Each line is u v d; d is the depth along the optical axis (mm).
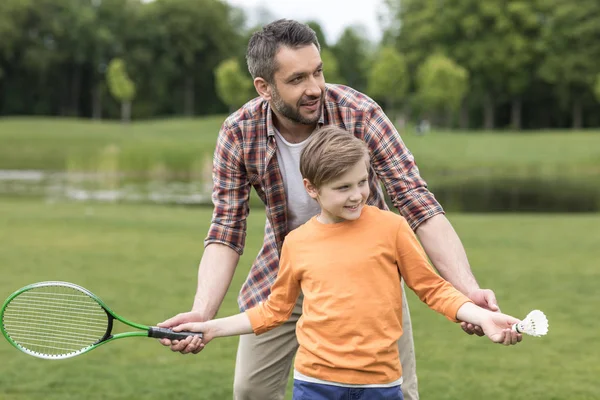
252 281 3578
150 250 10133
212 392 4816
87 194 21062
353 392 2797
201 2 80875
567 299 7262
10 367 5344
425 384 4934
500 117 73125
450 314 2795
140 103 80062
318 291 2854
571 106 67250
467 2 64875
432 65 58438
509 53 64250
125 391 4828
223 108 84812
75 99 79000
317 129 3127
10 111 77938
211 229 3379
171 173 28797
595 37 62844
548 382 4941
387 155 3182
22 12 73875
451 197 22203
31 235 11352
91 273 8523
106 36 74812
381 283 2826
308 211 3291
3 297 7203
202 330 2986
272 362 3521
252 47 3012
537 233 11648
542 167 32625
